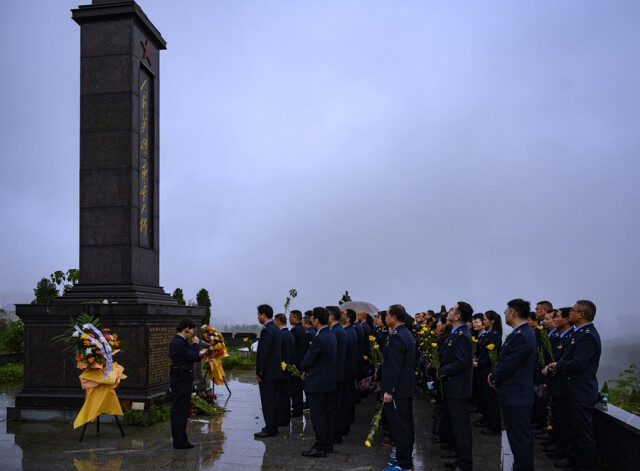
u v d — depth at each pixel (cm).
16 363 1831
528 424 617
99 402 848
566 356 670
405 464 668
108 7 1134
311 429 932
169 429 925
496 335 913
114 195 1116
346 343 876
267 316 896
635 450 628
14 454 769
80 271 1114
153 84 1235
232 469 695
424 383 1224
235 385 1525
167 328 1086
